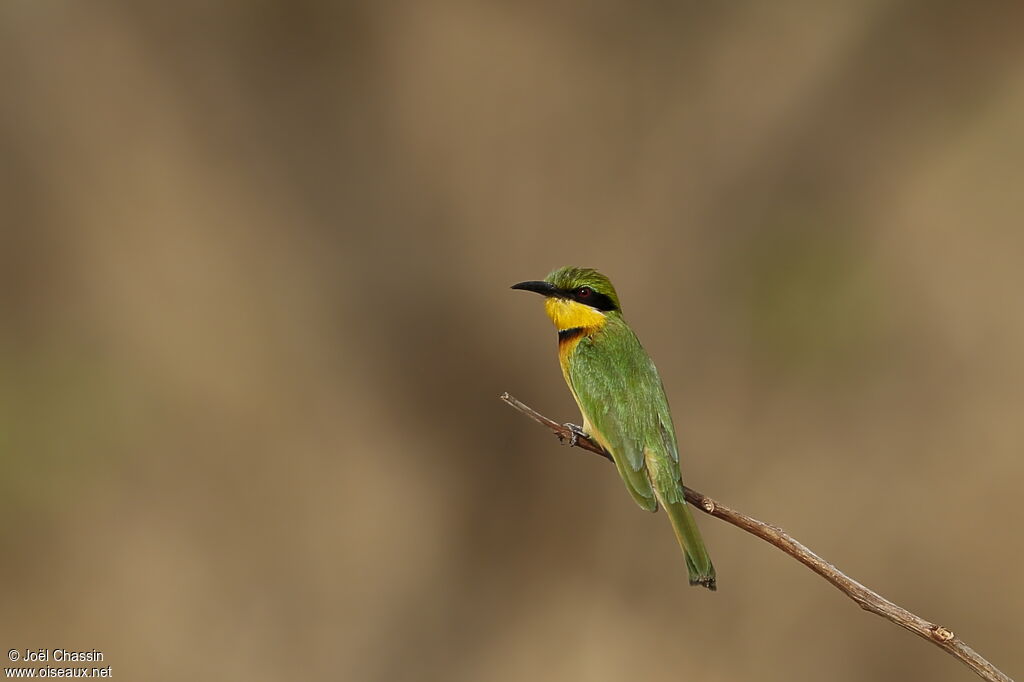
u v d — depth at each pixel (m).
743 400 13.56
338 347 13.88
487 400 13.76
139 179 13.86
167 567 13.71
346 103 13.80
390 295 13.73
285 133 13.80
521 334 13.61
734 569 13.52
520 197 13.66
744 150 13.56
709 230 13.52
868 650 13.31
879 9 13.46
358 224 13.76
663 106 13.71
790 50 13.66
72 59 13.78
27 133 13.74
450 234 13.67
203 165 13.88
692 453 13.52
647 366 7.69
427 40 13.76
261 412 13.95
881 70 13.61
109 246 13.91
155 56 13.79
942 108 13.70
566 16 13.67
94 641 13.34
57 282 13.89
